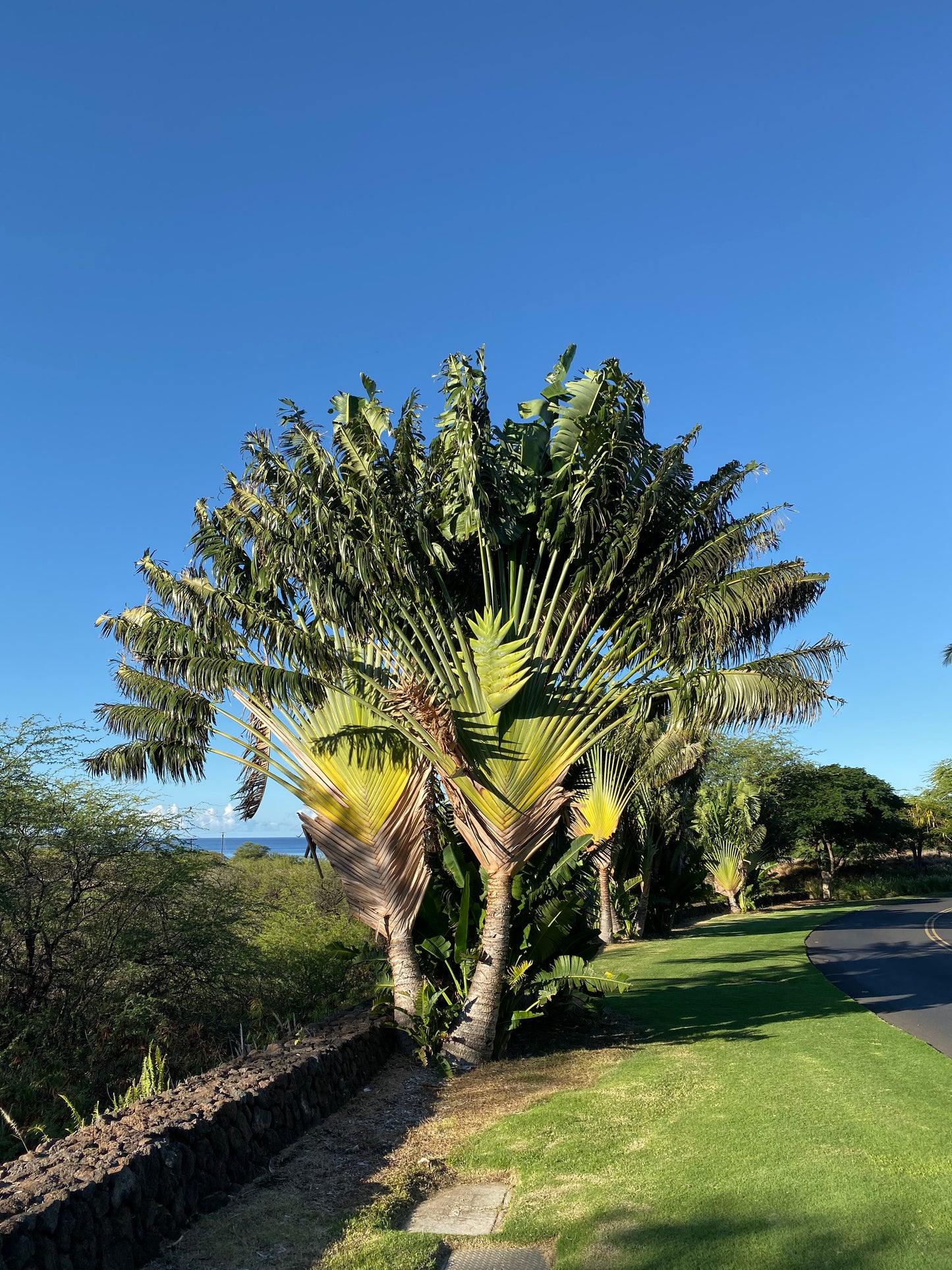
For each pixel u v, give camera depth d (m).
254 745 12.48
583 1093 8.82
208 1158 6.18
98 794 12.37
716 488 12.38
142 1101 6.89
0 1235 4.28
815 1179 5.86
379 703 11.63
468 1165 6.88
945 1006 13.79
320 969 16.25
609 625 12.19
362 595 11.09
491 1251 5.33
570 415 12.15
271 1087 7.42
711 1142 6.86
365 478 10.96
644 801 27.34
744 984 16.95
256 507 11.67
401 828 11.46
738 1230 5.14
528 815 10.97
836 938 25.44
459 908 12.03
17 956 11.44
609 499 11.88
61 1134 8.62
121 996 11.52
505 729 10.94
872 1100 7.96
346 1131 7.95
